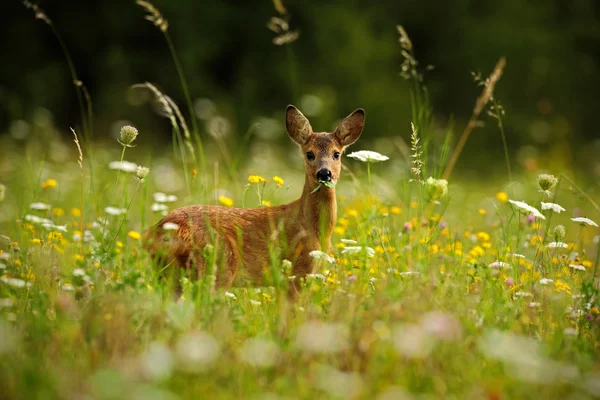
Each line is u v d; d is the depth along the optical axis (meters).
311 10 35.16
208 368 6.82
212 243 9.80
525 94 35.41
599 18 38.28
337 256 10.98
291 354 7.07
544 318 8.44
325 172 10.62
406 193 12.48
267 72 34.38
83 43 34.75
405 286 8.84
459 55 36.25
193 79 33.28
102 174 16.86
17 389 6.31
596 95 36.44
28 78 33.66
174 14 33.81
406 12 36.97
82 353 7.09
